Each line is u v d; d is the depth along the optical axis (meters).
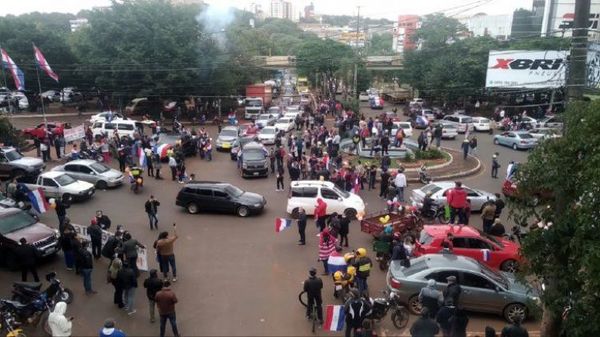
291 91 94.81
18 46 54.88
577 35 14.01
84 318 13.12
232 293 14.54
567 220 9.24
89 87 57.62
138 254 15.60
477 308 13.16
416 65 65.56
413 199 22.53
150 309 12.90
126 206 23.39
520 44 53.38
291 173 26.80
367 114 64.75
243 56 60.38
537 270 10.02
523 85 49.28
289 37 120.44
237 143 35.06
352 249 18.00
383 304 12.55
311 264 16.67
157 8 52.06
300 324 12.79
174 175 28.09
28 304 12.62
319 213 19.62
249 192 24.05
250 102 57.38
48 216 21.91
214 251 17.83
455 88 57.53
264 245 18.44
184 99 54.69
